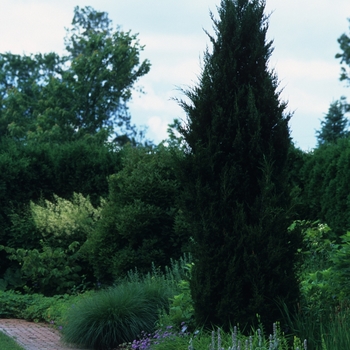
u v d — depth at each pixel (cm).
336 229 1152
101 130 2966
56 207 1428
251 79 679
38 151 1538
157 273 1088
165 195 1147
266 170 636
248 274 627
